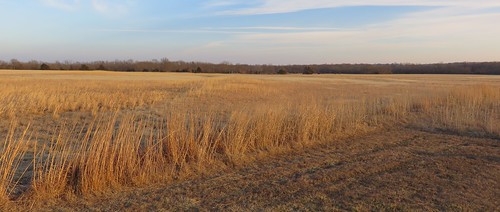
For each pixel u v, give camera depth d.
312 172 6.77
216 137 8.23
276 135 9.05
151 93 24.88
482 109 16.11
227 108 16.50
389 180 6.26
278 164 7.34
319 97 23.86
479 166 7.18
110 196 5.41
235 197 5.45
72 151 6.89
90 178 5.55
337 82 53.19
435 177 6.44
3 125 11.38
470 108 14.83
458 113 13.38
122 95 21.91
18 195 5.20
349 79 66.50
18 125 11.52
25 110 14.66
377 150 8.71
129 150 6.22
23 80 42.53
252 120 9.08
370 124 12.46
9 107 13.98
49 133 10.20
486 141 9.86
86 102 17.50
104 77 58.22
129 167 6.05
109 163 5.83
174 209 4.98
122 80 46.81
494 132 10.91
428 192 5.69
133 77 60.34
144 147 7.33
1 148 7.88
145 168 6.16
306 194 5.58
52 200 5.15
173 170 6.54
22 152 7.24
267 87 36.09
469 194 5.61
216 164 7.12
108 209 4.95
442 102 18.55
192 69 118.06
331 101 18.92
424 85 44.78
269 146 8.56
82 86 32.53
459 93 19.58
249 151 8.16
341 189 5.81
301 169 6.96
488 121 12.17
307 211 4.96
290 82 49.91
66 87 30.19
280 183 6.09
